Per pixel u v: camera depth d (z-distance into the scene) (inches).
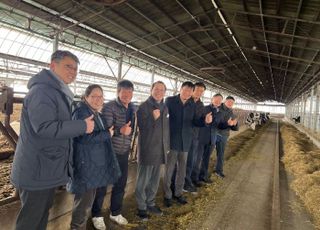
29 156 87.0
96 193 139.3
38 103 85.0
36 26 480.7
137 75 1087.6
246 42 636.1
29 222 91.2
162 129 158.9
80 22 450.6
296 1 347.6
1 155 238.2
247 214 191.8
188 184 216.5
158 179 166.6
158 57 752.3
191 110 181.9
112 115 139.9
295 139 633.0
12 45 652.7
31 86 88.6
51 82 89.7
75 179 118.0
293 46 525.0
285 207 218.7
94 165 119.1
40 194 90.7
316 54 530.9
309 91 1074.7
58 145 92.0
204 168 250.4
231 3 426.9
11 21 459.2
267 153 471.8
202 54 740.7
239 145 518.6
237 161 377.1
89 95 121.0
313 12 363.3
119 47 604.1
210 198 213.5
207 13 481.7
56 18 432.1
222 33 595.2
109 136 123.3
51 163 90.5
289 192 260.5
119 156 145.3
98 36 528.4
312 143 652.1
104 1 313.0
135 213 168.9
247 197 228.1
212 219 175.9
